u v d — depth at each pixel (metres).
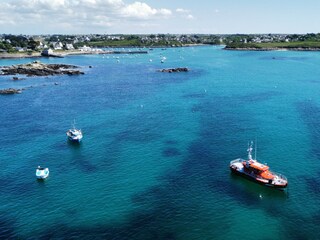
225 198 68.06
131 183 75.00
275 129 109.06
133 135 107.19
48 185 75.69
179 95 168.00
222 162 84.88
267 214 62.34
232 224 59.34
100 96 170.88
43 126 120.19
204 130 109.62
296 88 179.25
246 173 76.00
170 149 94.19
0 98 169.25
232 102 149.00
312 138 100.19
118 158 89.31
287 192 69.88
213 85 195.12
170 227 58.62
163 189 71.94
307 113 128.12
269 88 181.25
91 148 97.31
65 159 90.12
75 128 116.50
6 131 115.19
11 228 59.69
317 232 56.78
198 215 62.16
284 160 84.81
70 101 160.12
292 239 55.12
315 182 73.50
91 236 56.66
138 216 62.16
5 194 72.19
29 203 68.19
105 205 66.38
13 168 85.44
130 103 152.38
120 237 56.12
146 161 86.62
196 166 82.88
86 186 74.50
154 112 134.75
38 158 91.31
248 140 99.38
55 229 59.03
